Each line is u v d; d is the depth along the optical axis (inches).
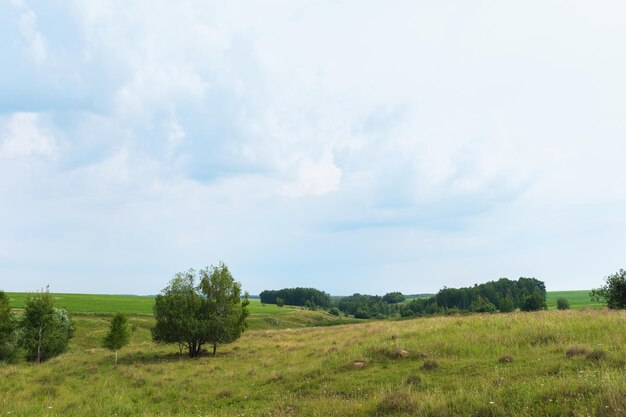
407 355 761.0
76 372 1079.0
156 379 887.7
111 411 605.9
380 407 428.1
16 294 4859.7
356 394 553.9
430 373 605.9
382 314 6840.6
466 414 355.6
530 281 6259.8
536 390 384.8
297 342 1485.0
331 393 583.5
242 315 1566.2
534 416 327.6
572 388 367.2
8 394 755.4
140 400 693.9
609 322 786.2
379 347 835.4
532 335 762.2
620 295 1481.3
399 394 446.0
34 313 1438.2
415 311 6422.2
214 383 796.0
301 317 5157.5
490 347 730.8
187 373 959.6
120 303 4793.3
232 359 1197.7
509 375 511.2
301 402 536.1
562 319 911.7
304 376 725.9
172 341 1450.5
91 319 2792.8
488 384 457.4
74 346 2047.2
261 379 772.6
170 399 695.1
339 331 1686.8
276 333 2132.1
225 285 1504.7
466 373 572.4
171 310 1434.5
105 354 1545.3
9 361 1455.5
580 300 6294.3
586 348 577.6
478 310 4793.3
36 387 838.5
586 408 307.9
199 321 1423.5
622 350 541.0
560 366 510.9
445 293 6215.6
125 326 1398.9
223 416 518.3
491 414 348.8
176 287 1481.3
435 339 871.1
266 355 1202.6
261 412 514.6
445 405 383.6
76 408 638.5
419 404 406.9
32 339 1414.9
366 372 680.4
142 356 1462.8
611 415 288.7
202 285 1487.5
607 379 368.8
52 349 1547.7
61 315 1752.0
